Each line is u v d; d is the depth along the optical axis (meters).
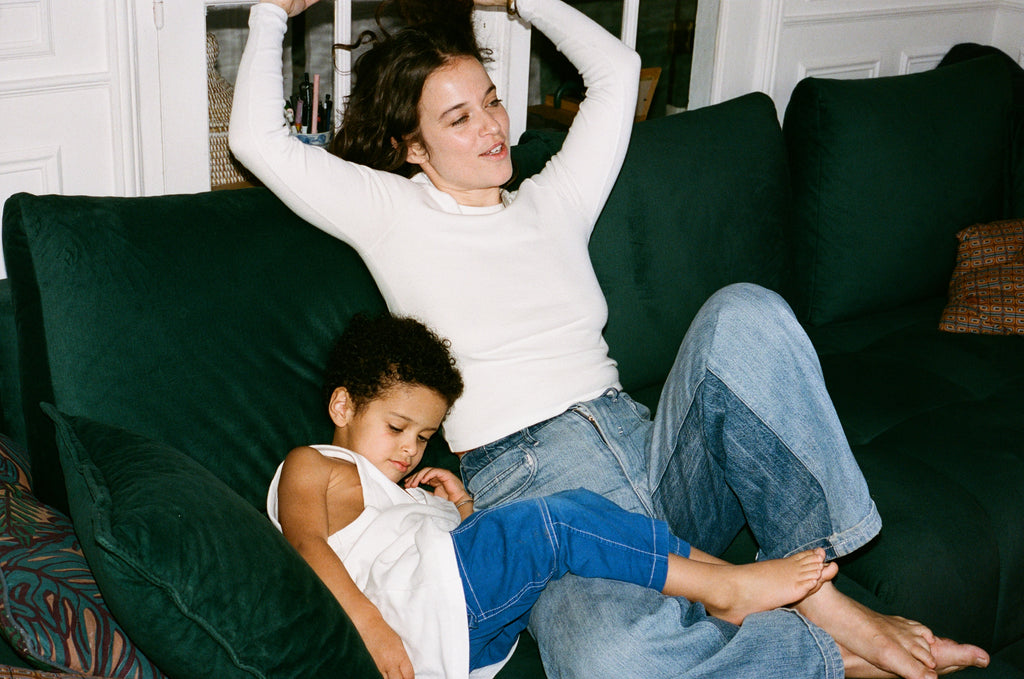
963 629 1.67
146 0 1.68
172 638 0.98
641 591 1.29
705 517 1.49
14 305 1.35
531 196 1.62
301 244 1.51
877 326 2.34
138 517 0.96
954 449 1.84
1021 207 2.50
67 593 1.07
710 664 1.20
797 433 1.33
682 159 1.99
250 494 1.46
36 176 1.69
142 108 1.74
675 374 1.43
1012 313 2.25
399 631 1.21
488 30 2.15
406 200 1.52
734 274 2.07
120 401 1.33
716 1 2.46
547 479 1.47
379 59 1.59
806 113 2.27
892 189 2.29
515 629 1.33
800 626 1.27
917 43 2.89
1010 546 1.73
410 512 1.34
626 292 1.90
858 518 1.35
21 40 1.61
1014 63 2.71
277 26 1.54
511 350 1.52
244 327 1.43
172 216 1.41
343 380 1.47
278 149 1.46
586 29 1.76
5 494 1.25
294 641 1.02
